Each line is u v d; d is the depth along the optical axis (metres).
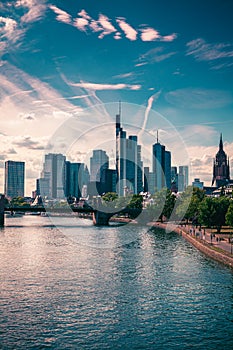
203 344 59.16
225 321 67.25
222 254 114.50
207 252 127.44
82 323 66.25
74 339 60.56
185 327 64.81
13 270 103.56
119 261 117.00
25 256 126.50
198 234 161.00
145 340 60.31
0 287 86.06
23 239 176.88
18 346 58.28
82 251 137.88
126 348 57.84
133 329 64.00
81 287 86.44
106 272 101.38
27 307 73.19
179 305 74.81
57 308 72.69
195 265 110.25
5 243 161.62
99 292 82.69
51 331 63.03
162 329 64.00
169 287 86.69
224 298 78.88
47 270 103.69
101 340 60.19
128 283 90.00
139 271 102.56
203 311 71.81
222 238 153.88
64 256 126.44
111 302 76.31
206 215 177.50
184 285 88.31
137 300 77.56
